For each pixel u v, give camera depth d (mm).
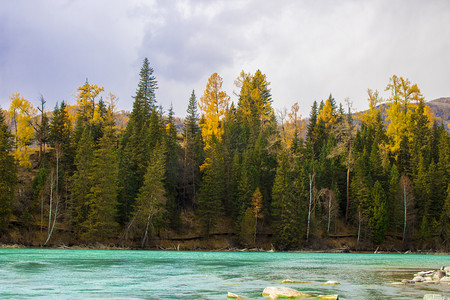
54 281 20016
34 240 63000
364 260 46594
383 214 81438
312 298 14766
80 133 85125
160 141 86312
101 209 65062
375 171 91500
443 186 88375
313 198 85938
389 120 105875
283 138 88562
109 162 68125
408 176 94438
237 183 84125
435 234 82062
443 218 82750
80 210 67250
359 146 102938
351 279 23219
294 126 97000
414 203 85875
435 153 104250
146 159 79375
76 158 71312
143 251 61312
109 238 68938
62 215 70938
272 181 88188
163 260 38469
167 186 83375
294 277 24062
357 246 79750
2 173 63781
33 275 22453
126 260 37031
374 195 83125
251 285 19406
